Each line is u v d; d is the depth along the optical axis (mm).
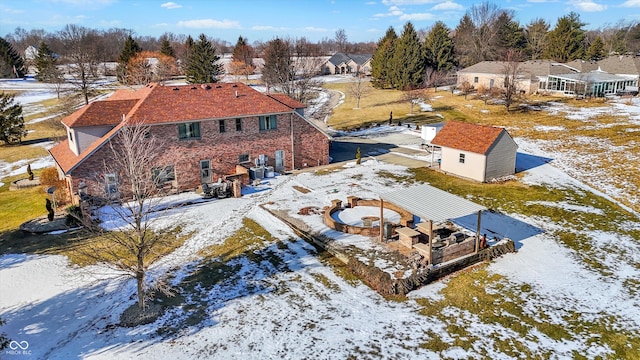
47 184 32875
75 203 27172
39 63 93125
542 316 16516
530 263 20531
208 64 86625
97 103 30750
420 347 14922
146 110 29859
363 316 16734
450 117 55906
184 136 30641
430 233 19062
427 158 39344
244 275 19938
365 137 49500
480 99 65438
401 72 80125
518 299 17641
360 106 68812
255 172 33219
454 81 84812
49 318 17312
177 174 30875
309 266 20578
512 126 48844
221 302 17922
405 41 79562
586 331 15617
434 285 18859
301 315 16891
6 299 18625
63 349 15453
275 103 34719
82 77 67000
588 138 42188
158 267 20797
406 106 65562
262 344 15281
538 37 97312
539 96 63875
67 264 21328
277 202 28641
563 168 34656
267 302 17797
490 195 29219
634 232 23500
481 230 23797
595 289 18266
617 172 33031
